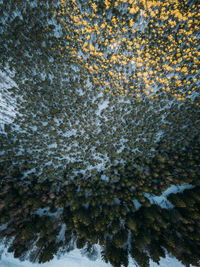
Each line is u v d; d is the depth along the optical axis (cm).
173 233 1541
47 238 1552
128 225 1481
